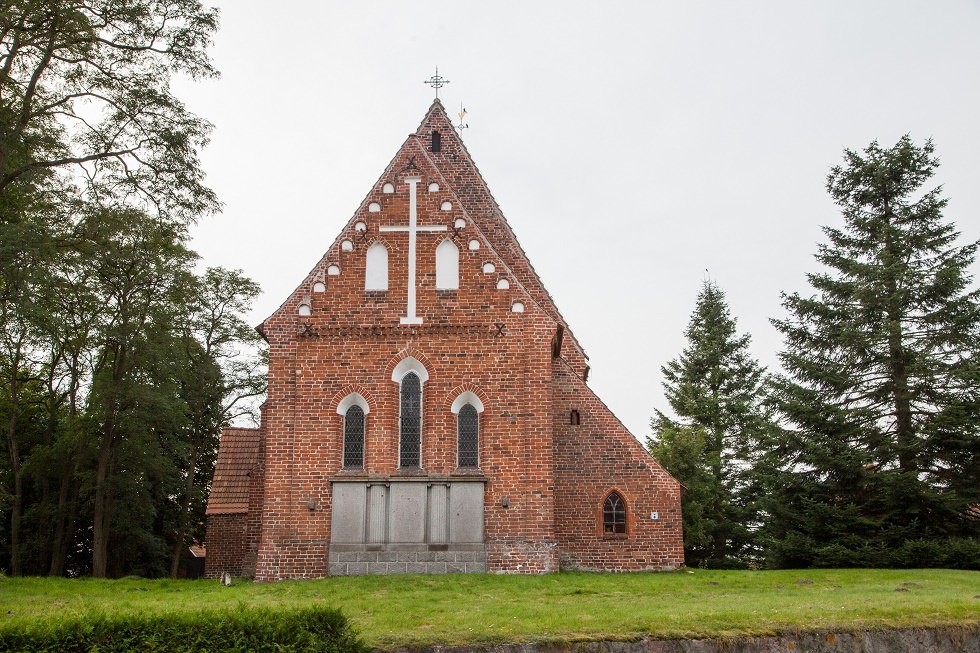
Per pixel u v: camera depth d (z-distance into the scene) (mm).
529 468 29016
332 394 29703
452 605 20406
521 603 20766
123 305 38688
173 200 29219
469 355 29891
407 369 30094
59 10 25406
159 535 52844
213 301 51969
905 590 22781
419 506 28625
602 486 32156
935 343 36094
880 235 37625
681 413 62156
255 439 41312
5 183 27125
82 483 46312
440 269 30625
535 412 29406
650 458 32250
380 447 29203
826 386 37562
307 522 28734
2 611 19344
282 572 28391
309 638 14945
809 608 19188
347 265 30688
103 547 41781
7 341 41312
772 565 35594
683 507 48344
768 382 38625
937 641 17984
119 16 27031
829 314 38406
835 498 36188
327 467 29141
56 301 27938
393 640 16344
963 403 34219
